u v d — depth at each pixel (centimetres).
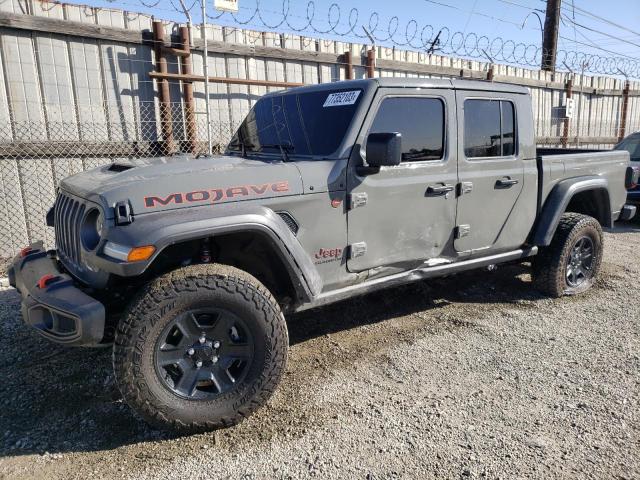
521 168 449
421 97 377
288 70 802
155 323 265
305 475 251
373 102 351
